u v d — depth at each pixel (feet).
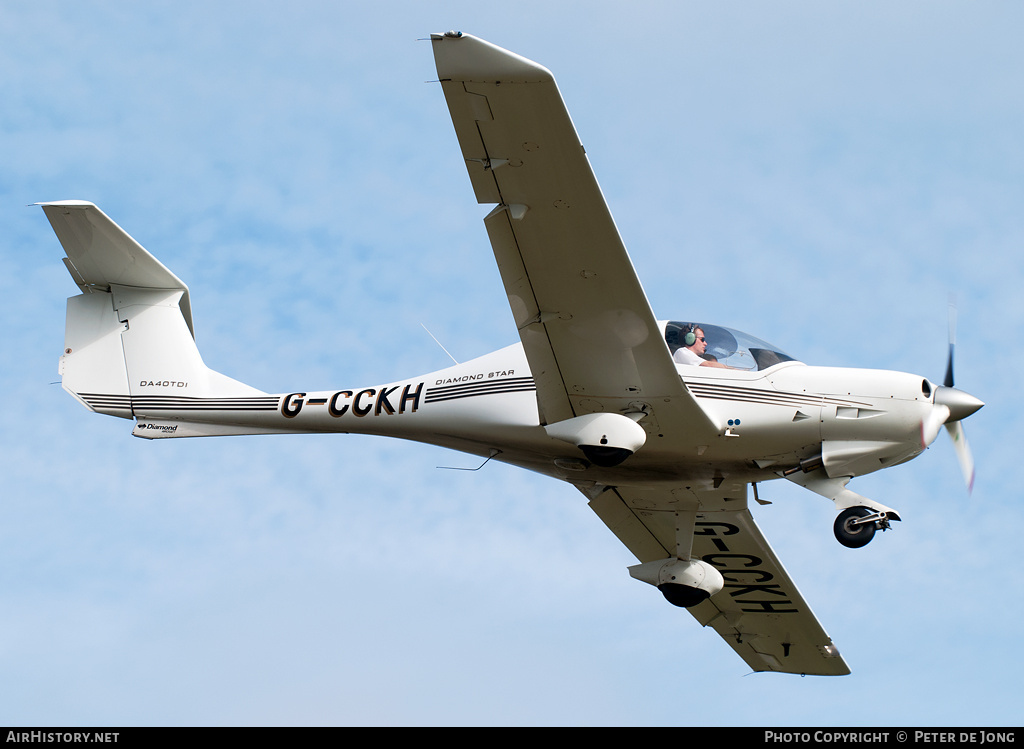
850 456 99.04
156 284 126.00
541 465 110.52
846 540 98.94
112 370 124.67
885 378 99.66
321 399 115.14
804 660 135.85
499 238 86.53
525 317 91.91
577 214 83.15
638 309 88.79
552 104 76.07
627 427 95.81
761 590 128.26
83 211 118.11
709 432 98.43
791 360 102.42
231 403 120.06
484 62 74.23
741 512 116.37
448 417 107.04
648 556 127.54
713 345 102.17
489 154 80.28
